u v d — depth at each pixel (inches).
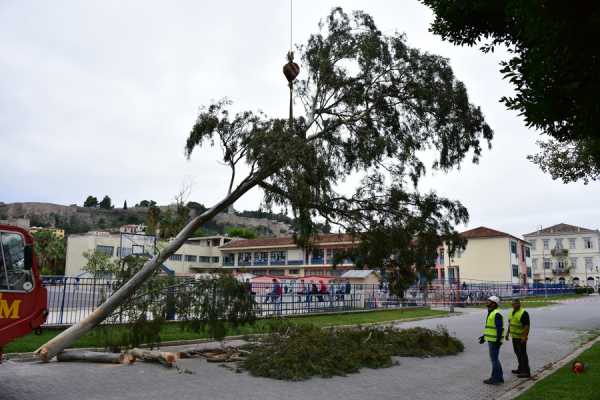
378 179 605.9
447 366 476.1
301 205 548.1
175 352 499.8
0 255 323.3
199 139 568.4
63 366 430.6
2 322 316.2
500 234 2306.8
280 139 530.6
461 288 1576.0
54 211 7165.4
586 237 3644.2
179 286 528.7
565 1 180.7
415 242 607.8
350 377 416.8
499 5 245.0
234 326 547.2
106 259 700.7
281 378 401.4
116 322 504.1
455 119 631.8
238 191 563.5
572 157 709.3
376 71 629.6
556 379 383.9
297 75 634.8
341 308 1135.0
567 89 193.3
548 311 1237.7
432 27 281.3
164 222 761.0
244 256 2906.0
